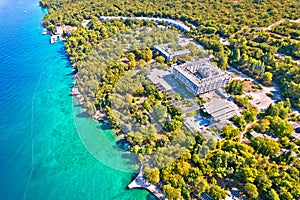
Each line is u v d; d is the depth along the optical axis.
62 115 136.50
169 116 124.19
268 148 112.00
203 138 114.31
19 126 131.62
